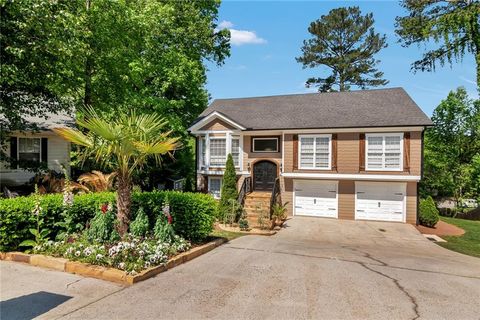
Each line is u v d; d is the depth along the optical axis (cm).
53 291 504
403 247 1120
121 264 580
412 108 1712
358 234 1358
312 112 1911
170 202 857
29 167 1452
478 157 2508
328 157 1734
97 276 569
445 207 2697
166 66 1931
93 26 1421
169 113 1991
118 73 1608
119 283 550
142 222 730
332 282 593
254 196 1773
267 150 1900
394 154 1620
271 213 1560
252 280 592
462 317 451
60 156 1758
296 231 1398
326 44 3472
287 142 1816
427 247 1138
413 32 1703
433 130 2858
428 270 715
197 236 884
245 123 1934
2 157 1350
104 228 675
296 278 611
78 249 630
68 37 1139
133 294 505
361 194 1703
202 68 2320
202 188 2016
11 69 994
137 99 1688
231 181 1586
